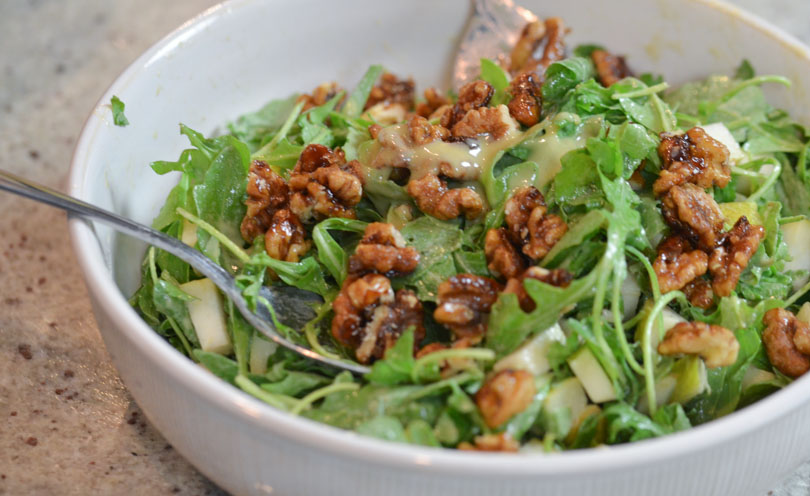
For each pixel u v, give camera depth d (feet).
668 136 1.60
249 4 1.78
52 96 2.11
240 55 1.80
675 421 1.40
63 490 1.46
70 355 1.64
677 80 1.92
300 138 1.80
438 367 1.40
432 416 1.38
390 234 1.52
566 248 1.46
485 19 1.94
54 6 2.33
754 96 1.83
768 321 1.52
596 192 1.52
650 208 1.57
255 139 1.83
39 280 1.76
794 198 1.77
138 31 2.28
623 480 1.24
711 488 1.30
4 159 1.96
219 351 1.52
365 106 1.95
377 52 1.94
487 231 1.55
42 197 1.43
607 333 1.44
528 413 1.37
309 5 1.83
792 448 1.35
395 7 1.90
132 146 1.63
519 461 1.20
